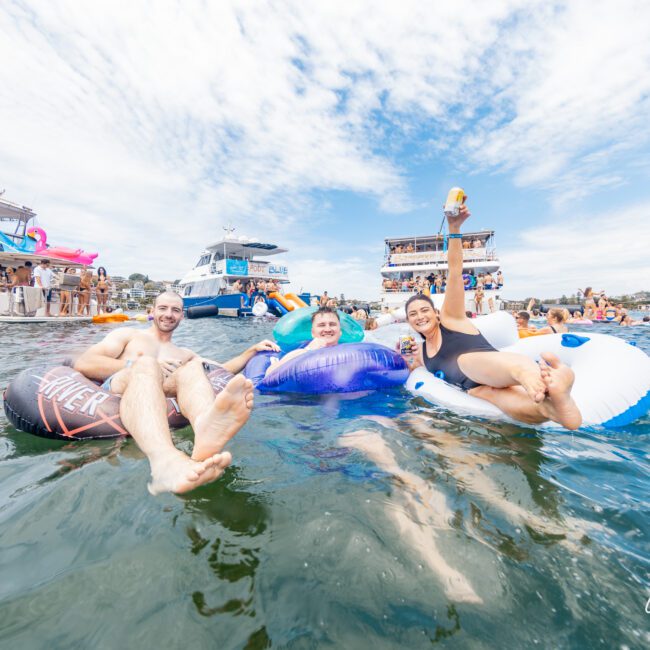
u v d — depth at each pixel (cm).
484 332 388
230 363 403
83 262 1525
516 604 102
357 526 132
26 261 1446
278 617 97
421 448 200
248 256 2170
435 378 320
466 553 120
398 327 800
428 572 113
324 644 90
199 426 159
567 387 195
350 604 102
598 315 1494
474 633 93
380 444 203
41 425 216
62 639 90
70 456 192
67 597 102
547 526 135
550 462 185
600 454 196
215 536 127
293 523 134
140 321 1299
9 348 587
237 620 96
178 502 146
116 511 141
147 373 199
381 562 116
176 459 153
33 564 114
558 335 319
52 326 1015
